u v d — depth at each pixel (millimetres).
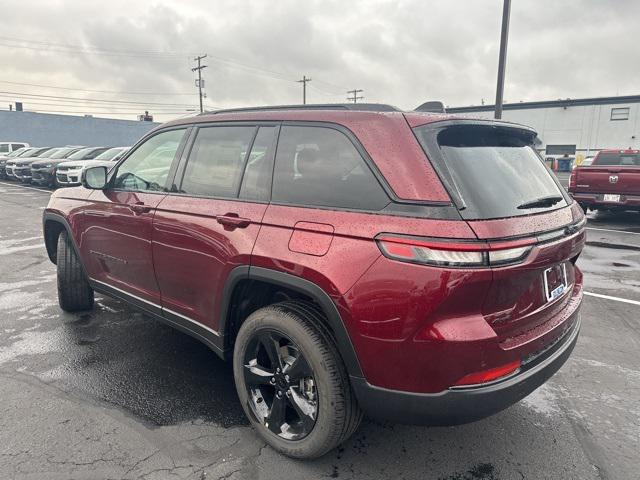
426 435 2854
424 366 2088
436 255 2012
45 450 2621
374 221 2193
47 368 3588
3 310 4836
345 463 2590
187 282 3111
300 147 2645
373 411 2285
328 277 2262
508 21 12602
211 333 3010
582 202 10680
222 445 2709
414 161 2186
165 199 3285
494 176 2338
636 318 4801
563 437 2848
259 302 2912
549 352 2449
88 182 3914
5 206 13320
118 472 2465
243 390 2783
